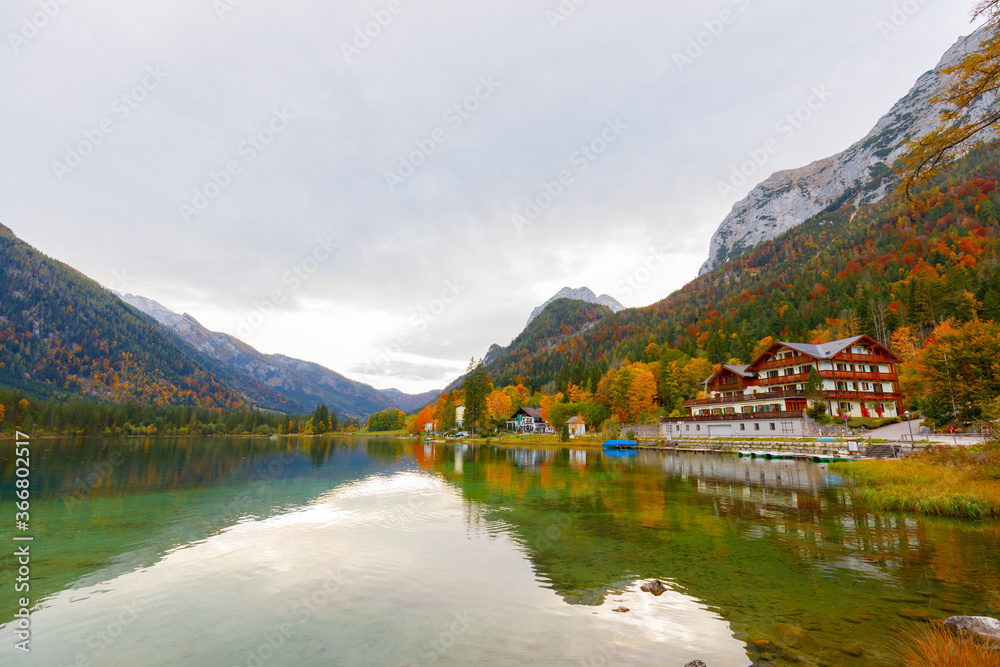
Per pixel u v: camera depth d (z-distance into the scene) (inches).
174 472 1525.6
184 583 470.6
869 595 409.4
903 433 1808.6
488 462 1935.3
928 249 4933.6
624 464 1758.1
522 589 445.7
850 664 290.0
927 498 769.6
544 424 4532.5
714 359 4286.4
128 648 332.5
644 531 675.4
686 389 3597.4
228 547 605.0
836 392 2295.8
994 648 293.7
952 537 602.2
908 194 573.0
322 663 306.2
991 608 374.3
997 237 4515.3
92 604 416.8
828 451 1704.0
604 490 1083.9
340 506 899.4
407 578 481.1
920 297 3543.3
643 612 384.5
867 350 2527.1
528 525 722.8
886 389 2495.1
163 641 343.3
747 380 2847.0
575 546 597.6
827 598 405.4
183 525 734.5
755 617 369.7
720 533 655.1
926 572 466.9
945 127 514.9
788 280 6811.0
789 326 4500.5
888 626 346.3
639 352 5920.3
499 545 606.5
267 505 914.1
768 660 298.8
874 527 666.8
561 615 382.0
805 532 648.4
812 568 489.7
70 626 370.9
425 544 613.6
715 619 367.6
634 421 3400.6
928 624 346.3
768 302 5836.6
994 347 1651.1
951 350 1740.9
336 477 1397.6
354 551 580.7
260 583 468.8
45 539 650.2
